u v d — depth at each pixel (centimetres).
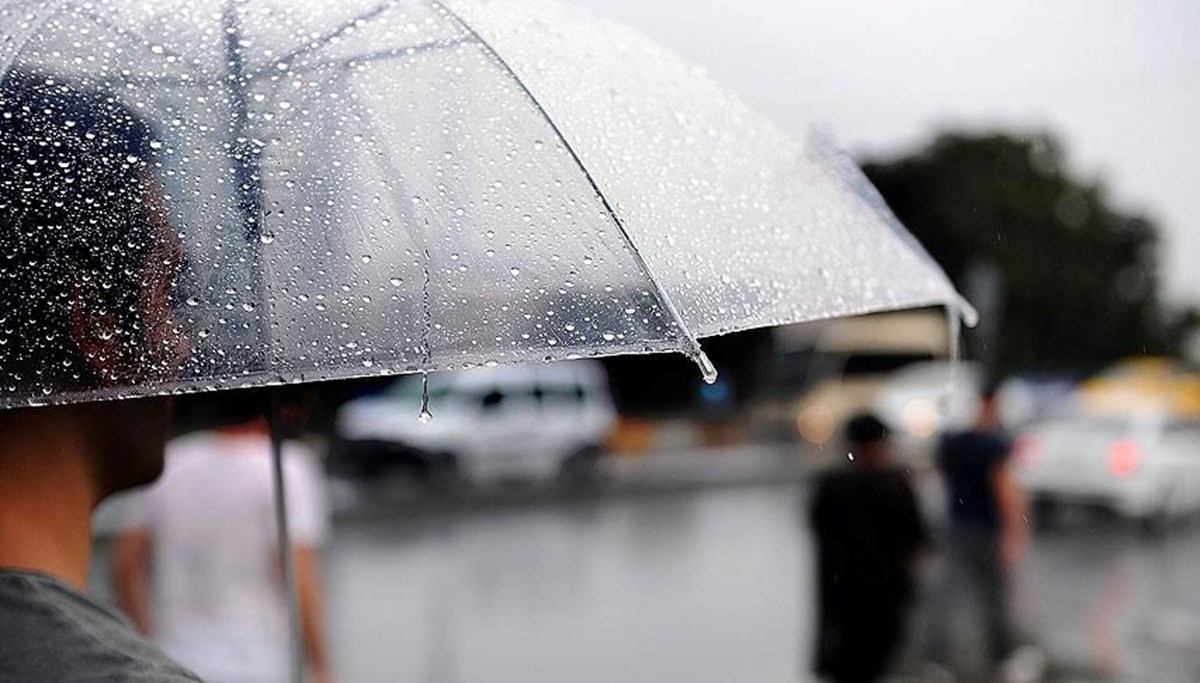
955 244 4722
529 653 1060
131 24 168
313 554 434
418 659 1035
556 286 161
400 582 1420
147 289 153
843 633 636
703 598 1310
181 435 467
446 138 167
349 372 154
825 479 643
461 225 162
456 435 2323
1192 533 1798
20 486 160
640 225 167
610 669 998
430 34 175
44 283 152
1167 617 1150
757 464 2889
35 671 146
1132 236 4962
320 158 162
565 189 166
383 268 159
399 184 163
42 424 162
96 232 154
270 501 427
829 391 2627
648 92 193
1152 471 1816
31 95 160
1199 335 5291
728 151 195
